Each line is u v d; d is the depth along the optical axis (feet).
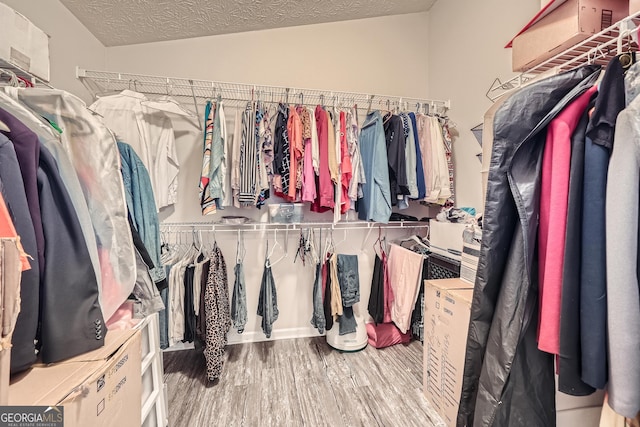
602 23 3.14
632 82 1.89
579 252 1.95
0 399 1.67
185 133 7.13
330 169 6.37
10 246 1.62
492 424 2.31
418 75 8.57
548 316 2.12
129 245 3.14
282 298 7.84
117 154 3.04
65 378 2.12
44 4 4.75
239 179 6.00
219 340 5.81
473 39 6.82
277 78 7.57
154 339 4.21
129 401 2.68
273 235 7.69
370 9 7.64
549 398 2.41
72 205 2.41
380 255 8.42
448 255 5.87
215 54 7.20
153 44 6.88
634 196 1.73
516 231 2.29
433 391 5.04
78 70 5.60
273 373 6.13
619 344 1.77
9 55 3.09
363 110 8.14
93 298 2.52
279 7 6.56
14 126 2.17
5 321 1.60
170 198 6.56
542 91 2.17
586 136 1.95
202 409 5.05
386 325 7.66
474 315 2.47
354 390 5.57
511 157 2.21
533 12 5.26
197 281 5.92
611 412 2.01
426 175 6.96
